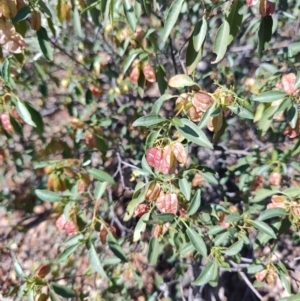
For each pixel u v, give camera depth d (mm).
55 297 505
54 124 916
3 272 1004
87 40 870
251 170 698
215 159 776
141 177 748
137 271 794
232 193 749
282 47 782
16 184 1013
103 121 719
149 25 766
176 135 467
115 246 547
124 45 630
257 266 562
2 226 1082
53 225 1066
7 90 487
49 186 637
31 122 483
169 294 853
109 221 831
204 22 419
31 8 441
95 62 824
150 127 434
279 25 797
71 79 847
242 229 529
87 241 521
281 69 705
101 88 858
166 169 400
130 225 882
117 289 773
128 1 484
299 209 492
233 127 813
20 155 906
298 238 802
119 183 859
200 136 393
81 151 819
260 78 724
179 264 786
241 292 862
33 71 827
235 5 405
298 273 743
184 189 469
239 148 822
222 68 789
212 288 803
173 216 463
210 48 799
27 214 1097
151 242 537
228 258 667
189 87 493
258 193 549
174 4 399
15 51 430
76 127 700
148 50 644
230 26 407
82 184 619
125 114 871
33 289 521
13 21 422
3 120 533
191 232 484
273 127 697
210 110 396
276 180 616
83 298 724
